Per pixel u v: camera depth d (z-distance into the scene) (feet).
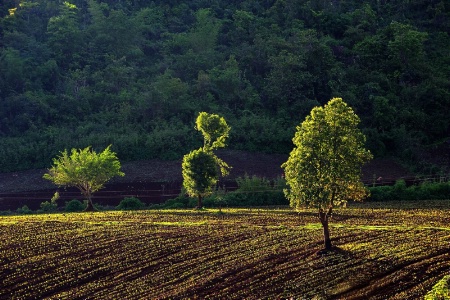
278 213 407.03
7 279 280.31
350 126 293.84
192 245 315.99
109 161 484.33
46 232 352.90
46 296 261.24
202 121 455.63
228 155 627.46
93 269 287.69
